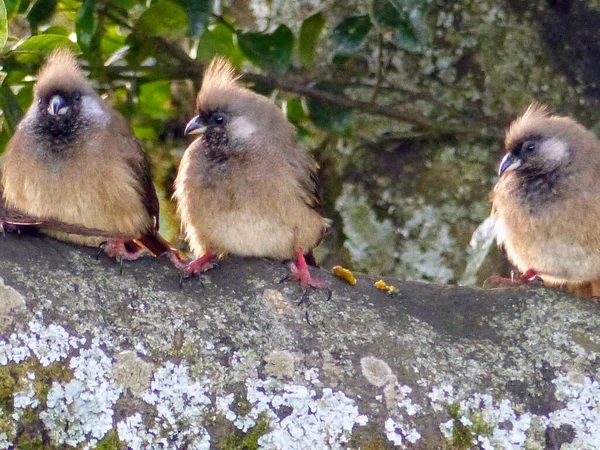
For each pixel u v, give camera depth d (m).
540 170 8.29
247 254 8.08
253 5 10.65
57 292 6.39
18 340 6.08
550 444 6.29
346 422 6.21
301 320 6.75
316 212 8.35
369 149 10.83
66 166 7.91
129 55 9.76
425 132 10.72
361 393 6.34
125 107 9.75
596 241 8.05
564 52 10.60
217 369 6.29
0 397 5.89
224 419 6.14
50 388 5.98
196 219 8.03
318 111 10.04
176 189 8.45
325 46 10.62
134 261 6.95
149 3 9.58
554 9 10.58
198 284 6.89
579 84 10.60
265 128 8.14
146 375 6.18
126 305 6.51
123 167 8.10
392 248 10.74
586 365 6.65
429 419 6.29
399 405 6.32
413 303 7.13
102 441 5.95
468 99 10.66
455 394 6.41
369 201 10.80
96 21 9.20
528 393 6.48
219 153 8.06
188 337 6.40
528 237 8.26
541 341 6.84
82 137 8.00
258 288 6.96
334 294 7.05
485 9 10.61
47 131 8.02
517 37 10.63
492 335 6.91
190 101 10.78
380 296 7.14
